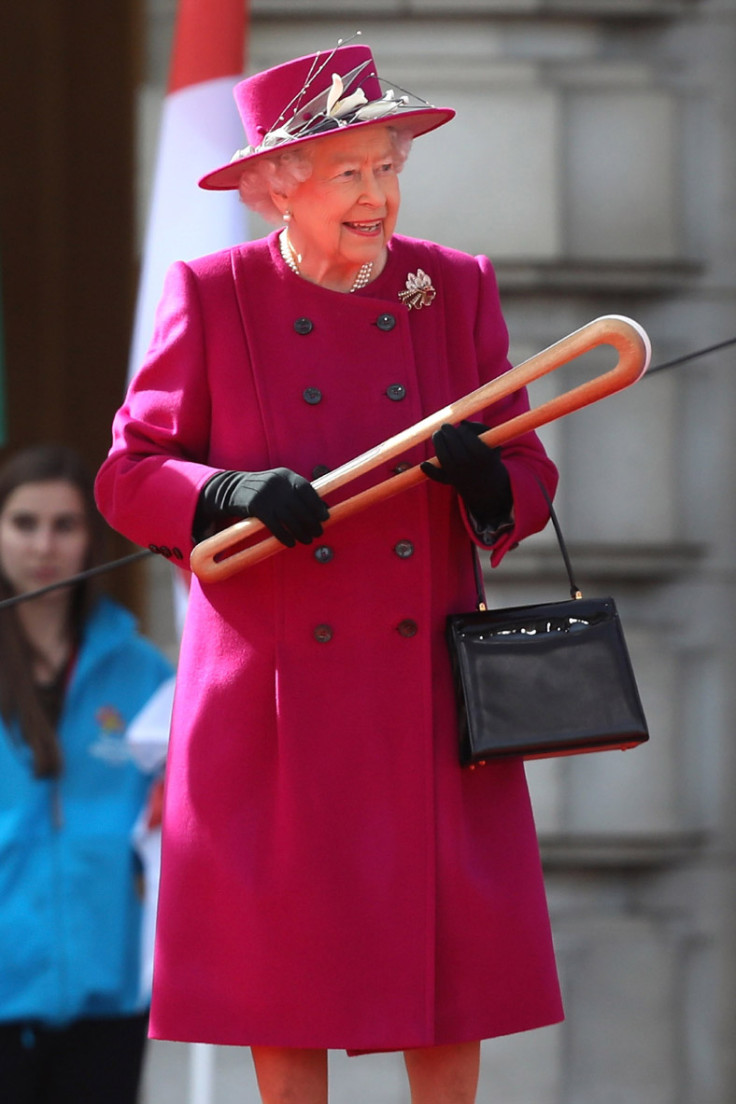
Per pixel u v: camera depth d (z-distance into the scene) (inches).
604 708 394.3
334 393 414.9
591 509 807.1
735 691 806.5
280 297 419.2
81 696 618.8
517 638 400.2
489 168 802.2
